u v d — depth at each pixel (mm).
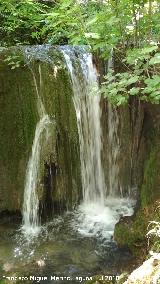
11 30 6566
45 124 4820
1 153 4977
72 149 5004
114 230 4293
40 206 4895
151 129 4379
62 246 4266
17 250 4219
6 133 4926
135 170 4965
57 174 4988
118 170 5090
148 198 4152
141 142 4734
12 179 5012
